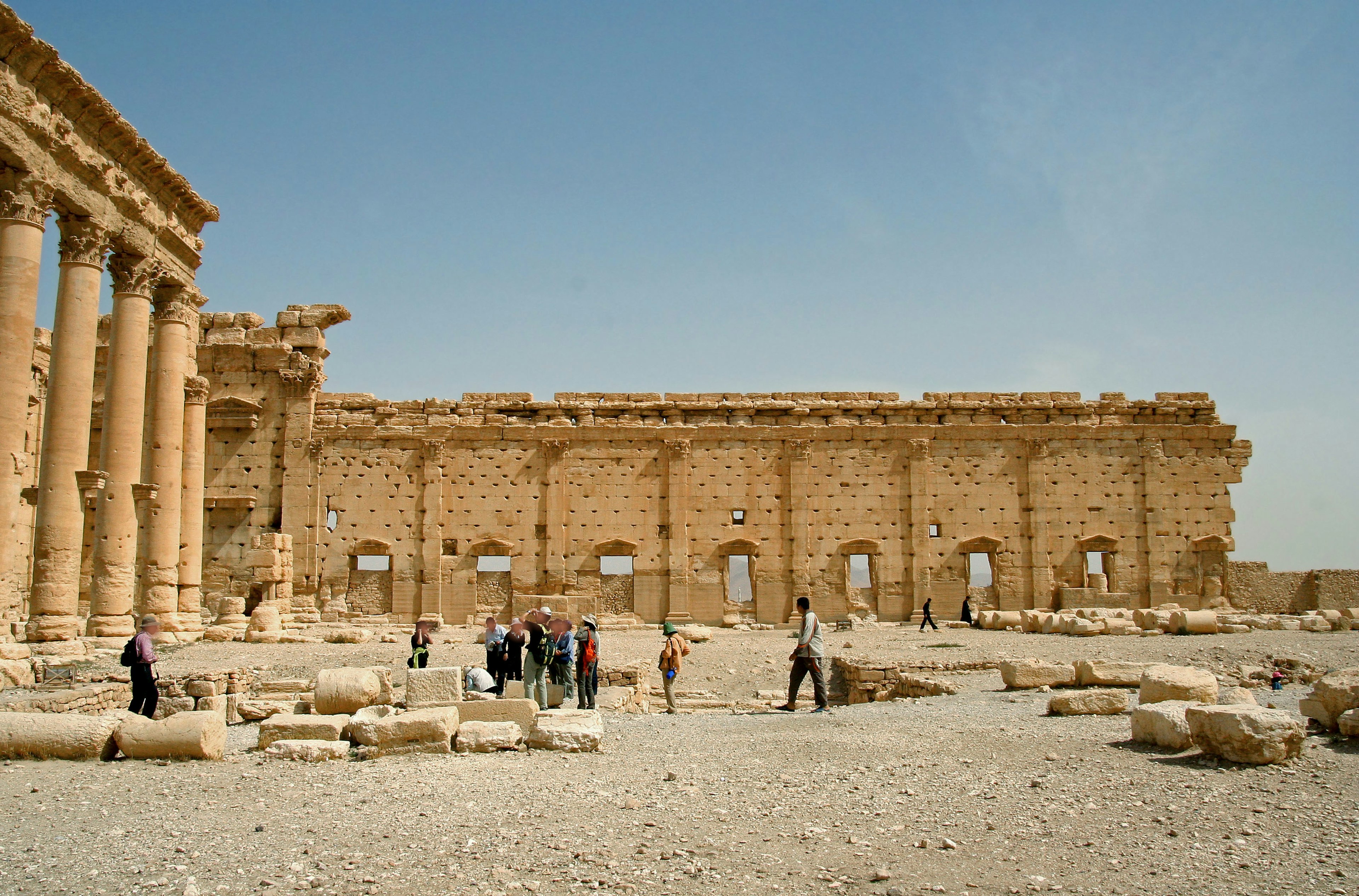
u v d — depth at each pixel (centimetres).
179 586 3744
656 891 927
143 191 3186
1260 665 2945
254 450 5106
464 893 919
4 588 2552
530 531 5197
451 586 5128
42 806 1223
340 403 5247
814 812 1196
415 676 1838
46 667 2464
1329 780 1276
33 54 2622
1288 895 903
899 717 1981
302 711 2220
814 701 2850
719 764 1498
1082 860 1006
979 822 1141
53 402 2833
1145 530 5369
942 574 5291
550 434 5250
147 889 923
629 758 1552
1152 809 1172
